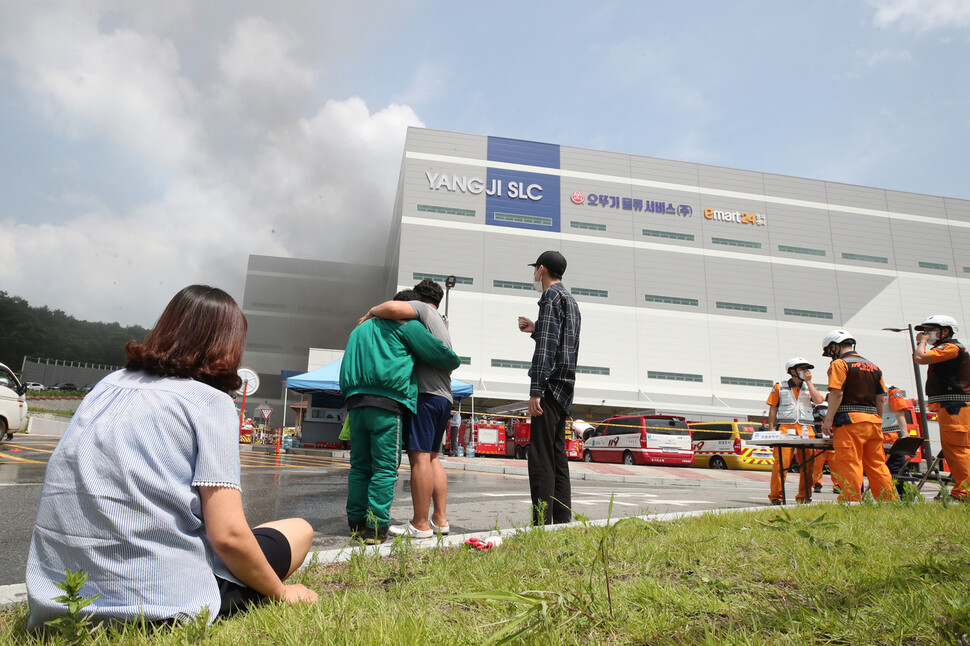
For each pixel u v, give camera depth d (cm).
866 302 5891
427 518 392
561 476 434
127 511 150
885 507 465
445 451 2188
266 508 551
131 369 170
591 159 5850
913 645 147
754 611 178
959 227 6262
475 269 5334
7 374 1287
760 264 5831
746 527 342
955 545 288
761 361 5591
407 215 5356
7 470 799
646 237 5722
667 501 763
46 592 150
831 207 6100
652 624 165
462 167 5569
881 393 565
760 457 2158
